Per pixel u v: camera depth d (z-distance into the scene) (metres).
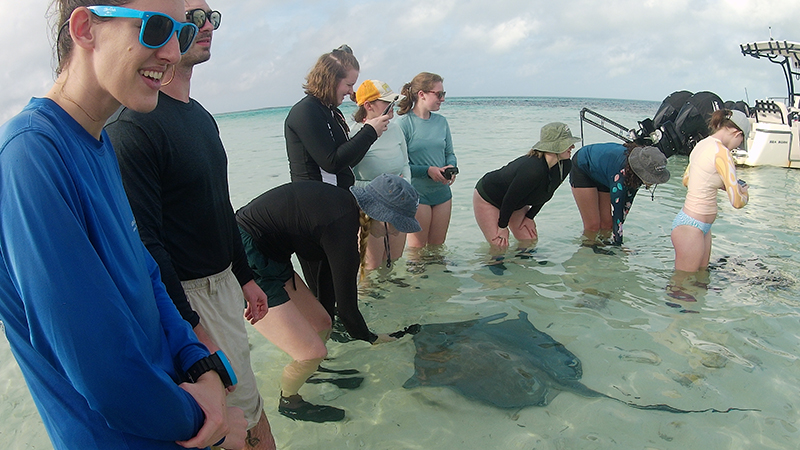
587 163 5.25
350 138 3.96
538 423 2.63
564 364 3.10
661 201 7.07
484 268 4.73
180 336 1.50
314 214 2.81
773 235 5.49
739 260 4.76
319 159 3.51
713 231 5.66
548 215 6.42
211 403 1.37
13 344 1.15
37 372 1.16
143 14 1.14
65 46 1.18
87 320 1.06
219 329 2.14
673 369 3.08
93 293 1.08
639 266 4.68
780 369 3.05
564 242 5.39
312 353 3.05
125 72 1.18
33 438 2.66
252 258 2.92
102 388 1.09
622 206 4.95
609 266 4.70
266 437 2.32
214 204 2.11
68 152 1.15
